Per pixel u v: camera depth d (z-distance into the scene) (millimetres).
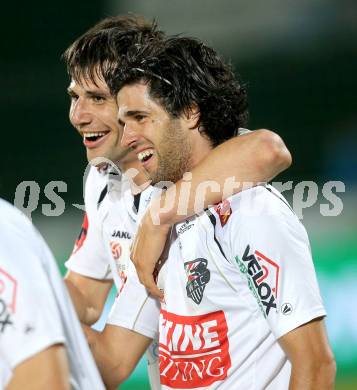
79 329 7703
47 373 6750
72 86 12336
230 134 10352
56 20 51062
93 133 12195
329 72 52844
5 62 50125
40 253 7258
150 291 10281
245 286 9508
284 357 9719
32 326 6789
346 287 28453
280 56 53875
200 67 9992
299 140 49969
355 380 20500
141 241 10070
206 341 9742
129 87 9938
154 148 10039
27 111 49250
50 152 48156
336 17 54094
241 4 58875
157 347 11625
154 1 57562
